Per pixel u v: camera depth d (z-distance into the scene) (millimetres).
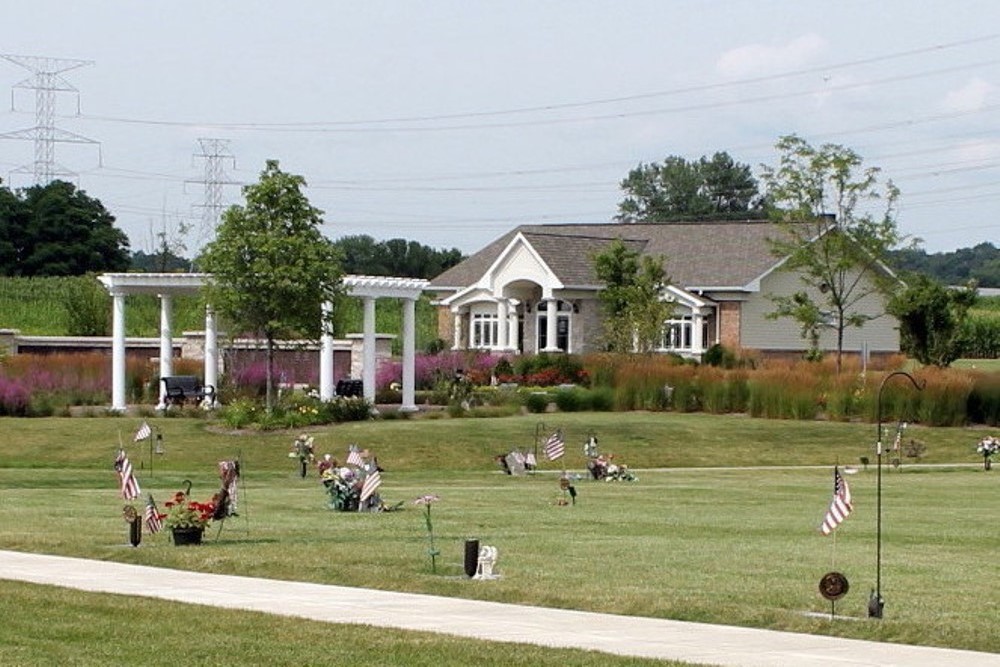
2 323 94875
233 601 20969
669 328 80875
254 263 54875
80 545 26453
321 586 22406
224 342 68938
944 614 19984
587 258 85812
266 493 38500
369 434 53219
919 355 76125
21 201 125000
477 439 52875
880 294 79875
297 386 67875
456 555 25141
